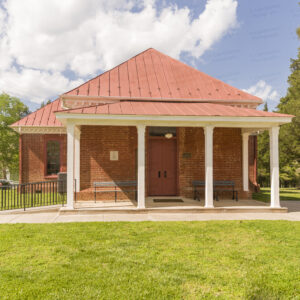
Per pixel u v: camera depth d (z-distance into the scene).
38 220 7.22
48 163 15.19
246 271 3.96
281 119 8.52
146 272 3.87
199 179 10.82
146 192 10.77
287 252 4.77
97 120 8.26
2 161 33.88
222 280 3.66
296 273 3.91
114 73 12.10
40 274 3.76
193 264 4.19
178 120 8.28
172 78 12.24
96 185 10.01
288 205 10.11
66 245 5.00
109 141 10.52
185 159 10.90
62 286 3.42
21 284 3.47
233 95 11.55
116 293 3.27
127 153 10.58
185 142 10.95
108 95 10.64
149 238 5.51
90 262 4.20
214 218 7.62
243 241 5.38
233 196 10.57
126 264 4.14
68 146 8.09
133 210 8.18
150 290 3.35
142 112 8.38
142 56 13.45
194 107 9.76
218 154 10.96
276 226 6.59
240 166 11.02
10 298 3.12
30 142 14.94
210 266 4.13
